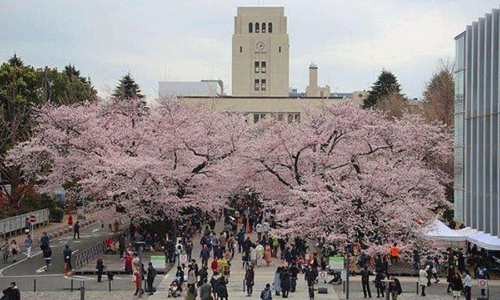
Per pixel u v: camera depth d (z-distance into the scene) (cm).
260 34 17125
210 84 16125
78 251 5591
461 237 4650
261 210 7075
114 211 5925
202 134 6031
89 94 10781
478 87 4797
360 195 4878
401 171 5119
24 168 6153
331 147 5969
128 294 4031
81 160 5912
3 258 5256
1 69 8906
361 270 4366
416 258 4662
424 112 9281
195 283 3916
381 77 12231
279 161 6028
